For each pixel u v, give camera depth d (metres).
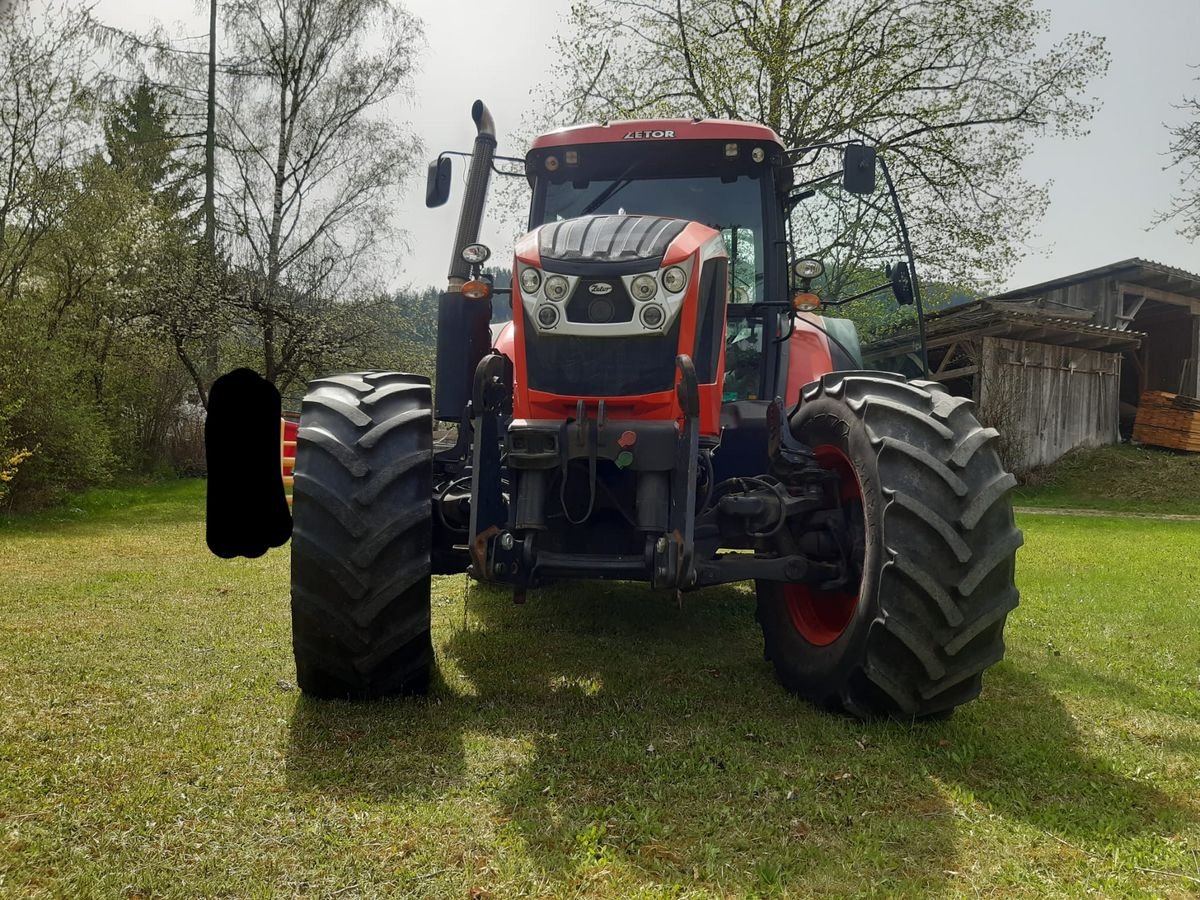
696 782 2.53
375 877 1.99
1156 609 5.36
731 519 3.37
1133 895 1.98
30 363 10.89
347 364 18.97
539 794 2.44
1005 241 19.02
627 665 3.81
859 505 3.28
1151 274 22.31
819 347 4.36
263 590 5.47
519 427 3.08
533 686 3.46
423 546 2.99
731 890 1.98
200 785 2.45
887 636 2.83
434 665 3.60
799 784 2.53
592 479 3.04
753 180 4.30
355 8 21.53
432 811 2.32
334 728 2.92
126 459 15.77
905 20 18.77
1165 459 20.19
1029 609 5.35
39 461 10.71
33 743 2.73
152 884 1.93
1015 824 2.33
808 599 3.62
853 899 1.95
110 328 15.25
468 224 3.90
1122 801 2.50
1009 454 19.89
